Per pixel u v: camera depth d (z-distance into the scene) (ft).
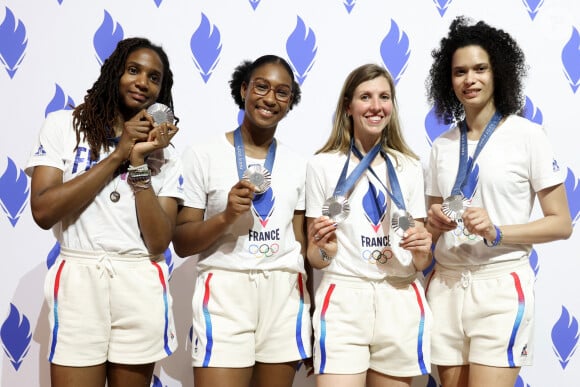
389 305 5.88
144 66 5.38
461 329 5.90
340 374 5.78
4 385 7.25
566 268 7.38
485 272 5.79
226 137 6.19
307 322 6.10
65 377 5.15
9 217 7.19
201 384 5.76
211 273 5.91
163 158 5.65
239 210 5.47
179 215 6.05
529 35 7.30
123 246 5.30
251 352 5.86
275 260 5.94
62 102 7.18
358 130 6.16
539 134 5.71
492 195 5.76
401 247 5.70
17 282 7.22
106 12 7.16
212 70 7.24
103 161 5.08
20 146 7.18
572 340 7.39
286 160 6.20
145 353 5.39
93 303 5.20
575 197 7.35
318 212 6.14
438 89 6.49
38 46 7.15
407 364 5.87
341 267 5.91
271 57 5.93
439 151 6.29
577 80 7.32
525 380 7.43
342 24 7.27
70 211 5.02
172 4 7.20
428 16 7.30
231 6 7.22
